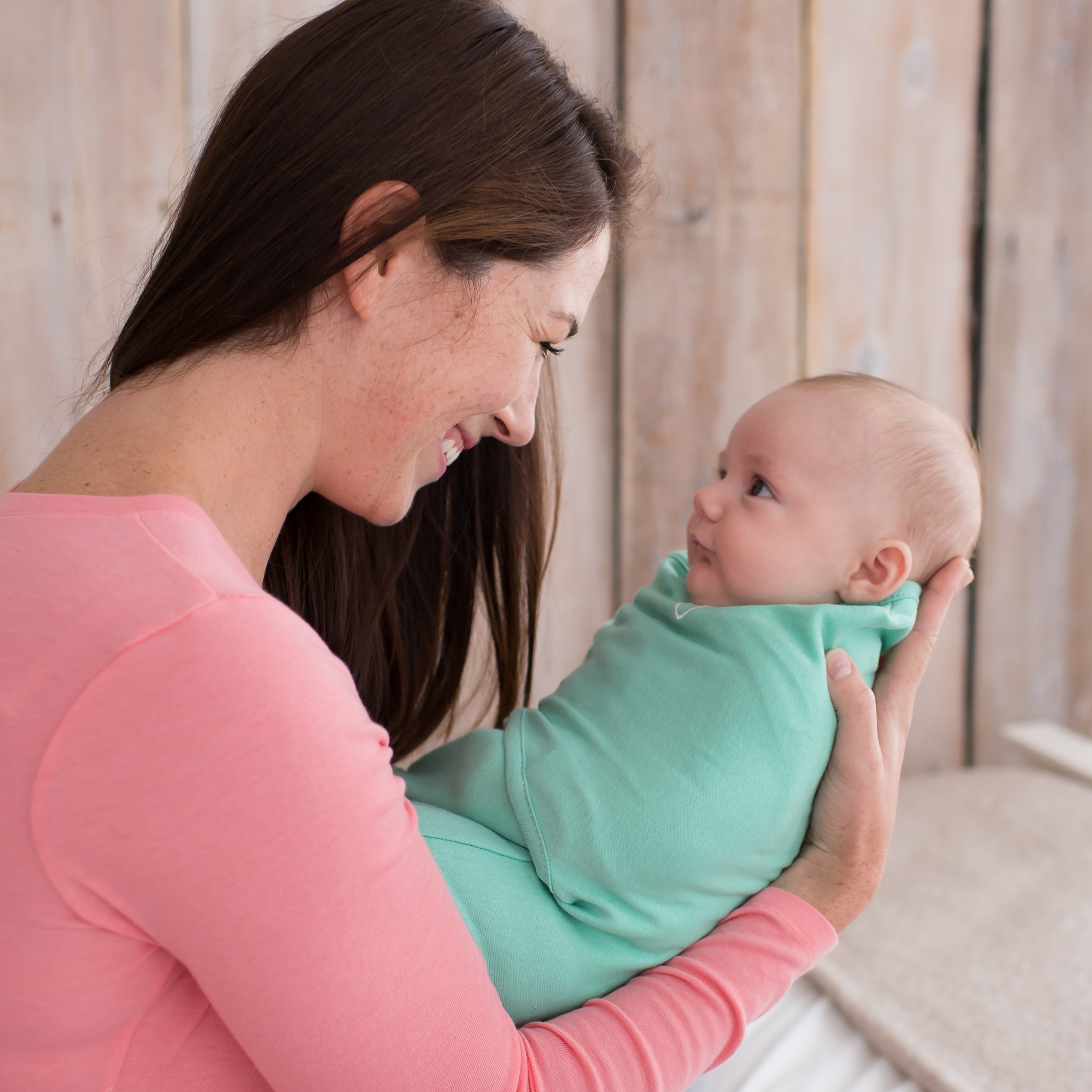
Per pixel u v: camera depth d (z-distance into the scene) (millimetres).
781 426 946
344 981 492
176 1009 536
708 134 1717
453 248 606
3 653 480
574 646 1813
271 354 607
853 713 775
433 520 1013
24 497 544
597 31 1646
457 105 605
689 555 994
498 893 737
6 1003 495
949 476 917
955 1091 1055
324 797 489
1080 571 2037
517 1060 575
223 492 597
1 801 470
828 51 1747
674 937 739
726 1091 1072
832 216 1797
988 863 1548
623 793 764
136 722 469
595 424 1757
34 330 1535
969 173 1854
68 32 1486
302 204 593
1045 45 1854
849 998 1216
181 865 473
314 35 626
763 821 752
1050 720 2057
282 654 496
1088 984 1257
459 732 1590
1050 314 1938
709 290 1761
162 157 1546
